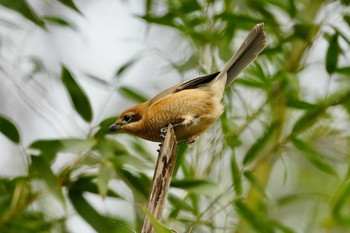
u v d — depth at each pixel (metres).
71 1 10.82
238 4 11.89
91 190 10.66
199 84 10.14
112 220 10.61
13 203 10.89
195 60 11.31
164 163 7.97
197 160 11.01
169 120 9.81
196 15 12.33
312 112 11.38
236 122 12.38
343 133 12.12
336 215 11.62
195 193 10.36
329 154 12.04
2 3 10.74
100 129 10.31
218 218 12.00
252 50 10.28
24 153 10.36
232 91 11.83
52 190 9.98
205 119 9.92
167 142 8.01
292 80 11.07
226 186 12.24
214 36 11.49
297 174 14.47
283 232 11.47
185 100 9.77
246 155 10.96
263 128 11.93
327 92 11.37
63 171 10.59
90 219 10.54
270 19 11.80
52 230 11.37
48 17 11.63
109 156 10.24
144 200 10.35
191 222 10.77
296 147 11.34
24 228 10.94
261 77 11.35
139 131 10.11
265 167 11.69
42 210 12.13
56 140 10.15
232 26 11.61
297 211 14.01
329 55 11.20
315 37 11.41
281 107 11.48
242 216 10.77
